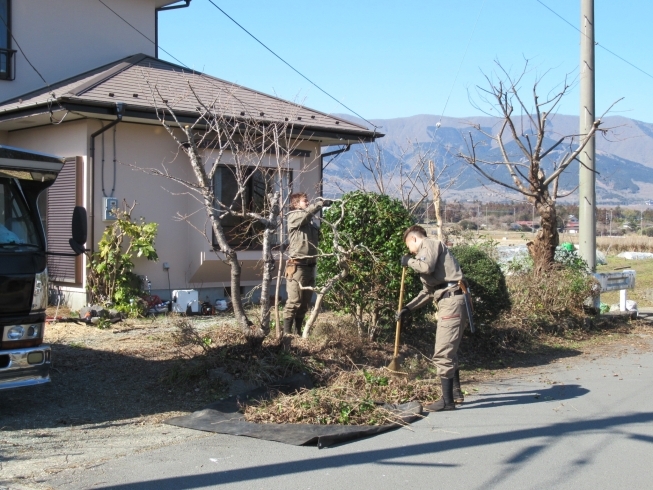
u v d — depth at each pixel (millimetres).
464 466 5469
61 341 9844
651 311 15156
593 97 13477
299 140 13383
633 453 5789
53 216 12523
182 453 5719
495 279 10000
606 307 14055
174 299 12227
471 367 9539
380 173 11562
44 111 11406
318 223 12055
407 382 7832
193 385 7613
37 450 5734
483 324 10164
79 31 15055
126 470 5301
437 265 7375
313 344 8523
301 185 13742
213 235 12828
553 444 6023
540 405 7426
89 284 11820
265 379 7512
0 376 6191
